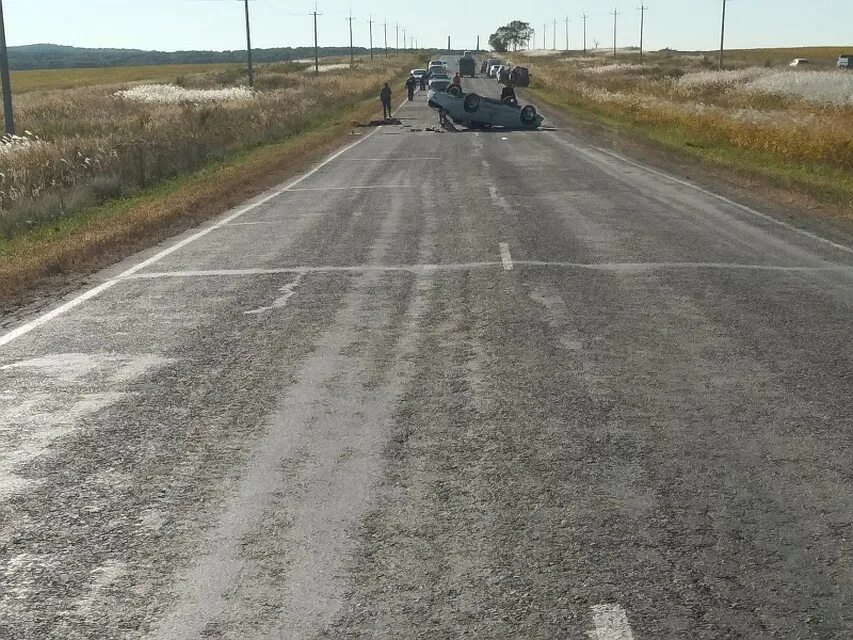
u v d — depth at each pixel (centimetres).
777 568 401
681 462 518
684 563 407
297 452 547
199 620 374
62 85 8844
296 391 660
